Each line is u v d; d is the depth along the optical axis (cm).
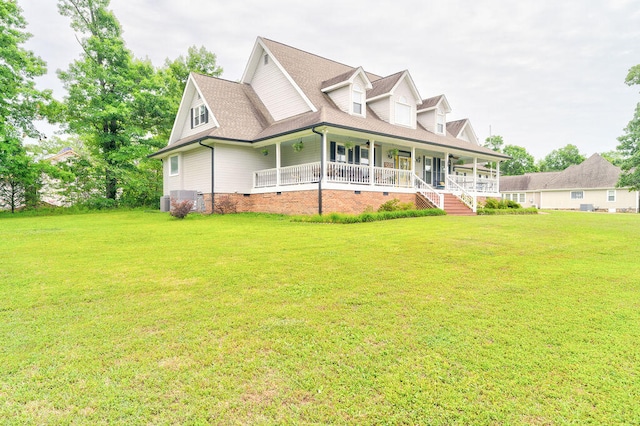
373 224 1119
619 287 430
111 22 2214
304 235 863
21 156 1884
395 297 389
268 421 191
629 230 1002
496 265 546
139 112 2314
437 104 2209
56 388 221
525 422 188
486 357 255
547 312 344
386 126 1764
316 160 1736
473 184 2233
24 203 2081
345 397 211
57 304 371
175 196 1733
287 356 260
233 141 1620
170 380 230
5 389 220
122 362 252
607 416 192
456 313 341
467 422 189
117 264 555
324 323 318
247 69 2044
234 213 1664
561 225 1120
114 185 2345
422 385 222
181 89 2964
